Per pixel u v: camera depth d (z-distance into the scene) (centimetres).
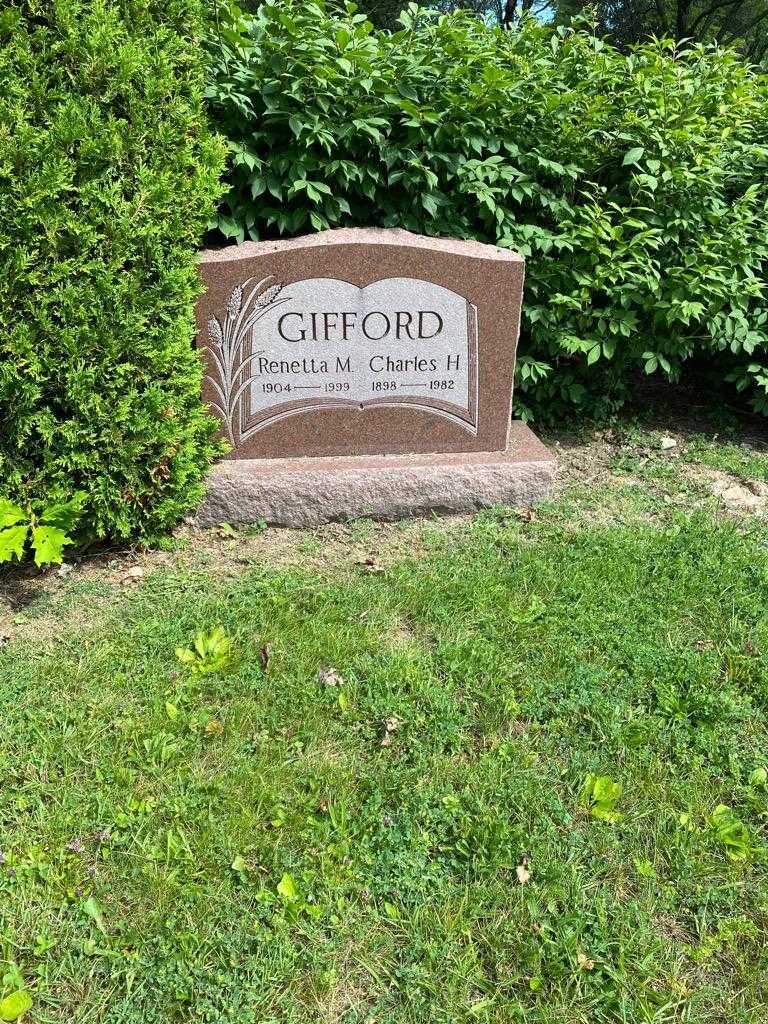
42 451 339
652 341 497
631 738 268
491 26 489
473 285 411
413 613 334
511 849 229
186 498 386
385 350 418
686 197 475
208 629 318
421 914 212
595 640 316
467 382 429
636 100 464
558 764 261
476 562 372
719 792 253
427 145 424
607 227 450
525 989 199
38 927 206
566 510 427
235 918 210
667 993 198
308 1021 190
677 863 228
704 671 299
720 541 394
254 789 245
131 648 306
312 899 215
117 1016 189
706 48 533
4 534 322
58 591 348
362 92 412
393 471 411
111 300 333
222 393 414
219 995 193
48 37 314
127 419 348
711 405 579
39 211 311
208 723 270
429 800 243
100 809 235
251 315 402
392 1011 193
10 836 228
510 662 302
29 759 252
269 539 400
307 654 304
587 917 213
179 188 351
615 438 523
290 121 389
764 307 507
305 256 396
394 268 403
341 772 253
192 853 226
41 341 325
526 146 455
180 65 354
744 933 212
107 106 330
